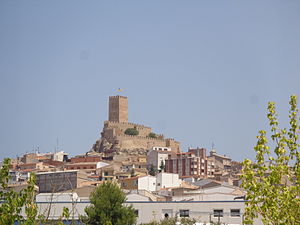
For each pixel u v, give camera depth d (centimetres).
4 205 3547
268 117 4062
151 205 11000
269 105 4072
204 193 13538
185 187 17088
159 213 10906
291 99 4091
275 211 3869
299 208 3881
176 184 19538
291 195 3894
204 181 19275
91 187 14238
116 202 10706
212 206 10612
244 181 3997
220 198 12900
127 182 19475
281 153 3988
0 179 3672
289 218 3856
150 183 19412
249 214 3997
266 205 3875
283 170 3938
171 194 15750
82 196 14175
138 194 12525
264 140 3991
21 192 3741
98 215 10488
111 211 10525
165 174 19462
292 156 3991
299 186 3962
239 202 10506
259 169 3962
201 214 10644
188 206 10769
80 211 11256
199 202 10725
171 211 10819
